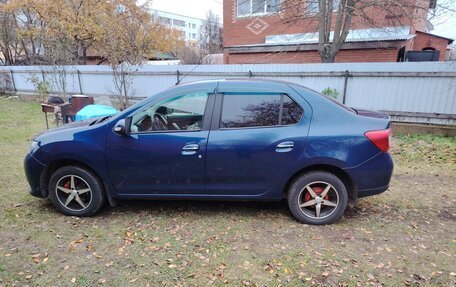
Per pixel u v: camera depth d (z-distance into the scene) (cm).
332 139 346
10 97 1608
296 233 351
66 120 786
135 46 1259
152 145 362
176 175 367
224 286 266
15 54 2319
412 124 859
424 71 833
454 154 672
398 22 1201
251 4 1614
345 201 361
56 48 1366
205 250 318
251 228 362
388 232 355
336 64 929
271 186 363
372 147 346
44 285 266
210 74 1137
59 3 1920
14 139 781
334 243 331
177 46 3030
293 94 360
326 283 269
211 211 405
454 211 412
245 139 354
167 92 375
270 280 273
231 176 362
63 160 378
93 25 1886
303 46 1386
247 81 372
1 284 266
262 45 1478
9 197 444
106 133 368
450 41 1542
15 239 336
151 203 429
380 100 898
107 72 1348
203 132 360
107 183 377
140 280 273
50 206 416
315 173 358
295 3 1223
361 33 1288
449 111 828
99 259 302
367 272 283
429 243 332
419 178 543
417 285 267
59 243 329
